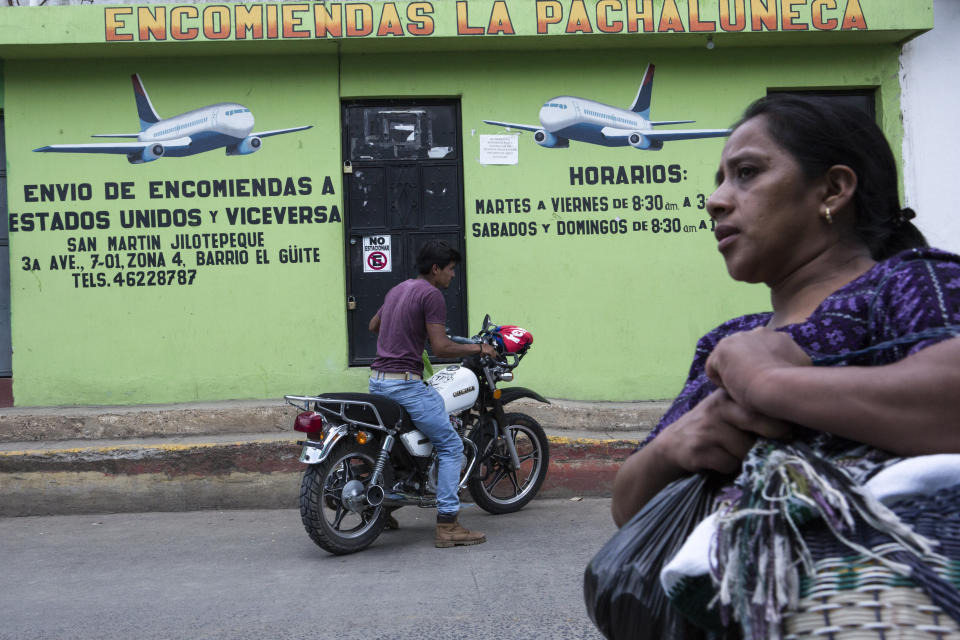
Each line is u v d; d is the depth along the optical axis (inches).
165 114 276.7
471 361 215.5
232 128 277.9
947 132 286.2
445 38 266.8
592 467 242.5
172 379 275.6
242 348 277.1
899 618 31.9
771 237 41.5
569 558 180.1
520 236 282.0
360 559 184.5
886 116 285.6
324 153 278.8
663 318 284.2
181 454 236.5
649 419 261.4
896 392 32.9
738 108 285.7
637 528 42.2
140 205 275.9
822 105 42.1
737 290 285.4
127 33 260.5
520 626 139.0
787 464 34.8
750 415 37.0
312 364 278.2
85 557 191.8
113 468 235.1
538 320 281.7
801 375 34.6
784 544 33.9
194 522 224.2
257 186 277.9
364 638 135.7
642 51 284.0
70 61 274.7
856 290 38.4
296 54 277.9
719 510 38.2
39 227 274.1
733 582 34.5
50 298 274.1
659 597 40.5
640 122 284.5
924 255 37.4
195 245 277.0
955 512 33.0
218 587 166.4
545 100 282.4
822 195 41.4
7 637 140.3
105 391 274.1
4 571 181.5
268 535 208.8
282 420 257.6
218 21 261.4
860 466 35.3
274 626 142.9
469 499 241.3
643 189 284.4
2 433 250.7
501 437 222.4
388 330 196.9
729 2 268.4
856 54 285.7
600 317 283.1
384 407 189.9
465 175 281.0
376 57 279.1
